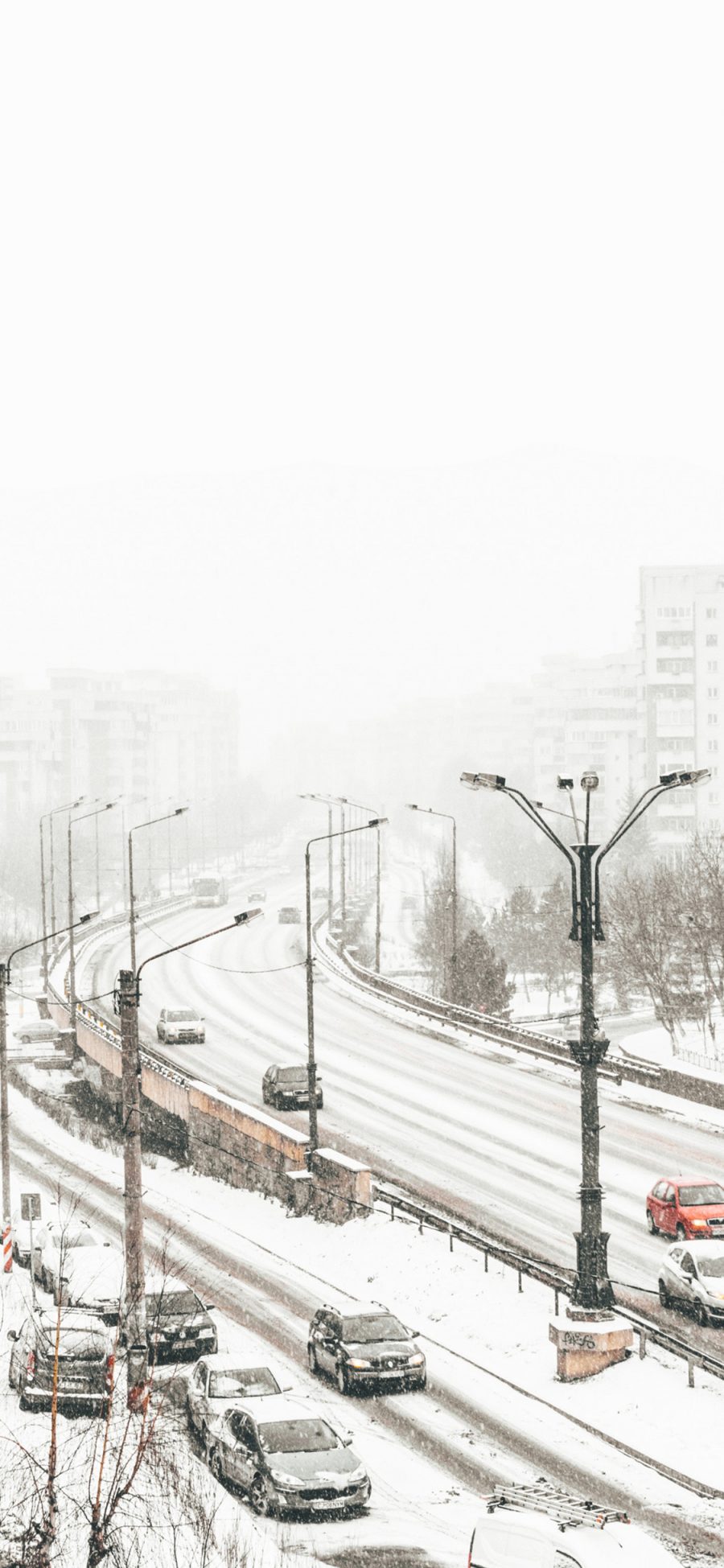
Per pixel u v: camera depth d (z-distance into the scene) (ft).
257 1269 127.24
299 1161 149.28
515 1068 200.75
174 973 306.35
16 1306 114.01
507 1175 141.08
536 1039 213.05
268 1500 72.02
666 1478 76.18
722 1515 70.85
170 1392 92.07
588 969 92.63
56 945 346.33
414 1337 97.19
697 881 293.64
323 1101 177.68
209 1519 63.98
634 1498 73.56
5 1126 138.62
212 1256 132.26
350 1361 92.02
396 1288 116.57
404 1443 82.79
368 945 441.68
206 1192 163.22
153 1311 100.48
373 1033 231.71
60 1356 88.28
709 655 603.67
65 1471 59.93
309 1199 144.97
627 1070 188.03
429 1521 71.26
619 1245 116.16
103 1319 100.58
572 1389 89.92
